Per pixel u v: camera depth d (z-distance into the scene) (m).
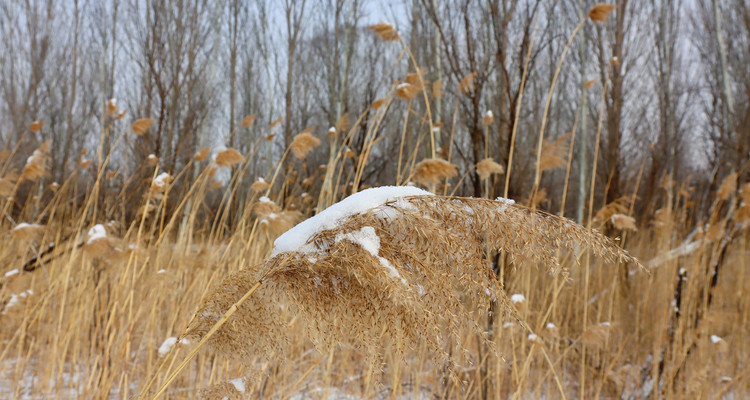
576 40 10.95
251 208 3.85
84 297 3.85
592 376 4.09
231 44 15.44
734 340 4.41
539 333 3.16
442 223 1.17
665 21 10.43
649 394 3.92
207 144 14.05
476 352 3.26
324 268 1.21
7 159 4.24
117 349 3.39
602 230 3.98
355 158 4.27
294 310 1.32
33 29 14.78
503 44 4.71
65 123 15.20
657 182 6.74
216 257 3.68
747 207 4.01
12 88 14.37
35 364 4.10
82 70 15.36
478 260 1.17
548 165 3.34
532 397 3.56
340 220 1.22
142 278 3.67
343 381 3.71
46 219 6.34
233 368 2.39
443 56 8.62
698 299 4.23
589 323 4.37
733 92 10.38
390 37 3.35
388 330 1.22
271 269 1.26
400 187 1.28
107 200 4.93
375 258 1.14
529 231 1.15
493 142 5.80
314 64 16.12
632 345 4.82
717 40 9.76
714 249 4.25
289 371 2.71
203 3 11.34
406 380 3.84
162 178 3.63
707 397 3.79
